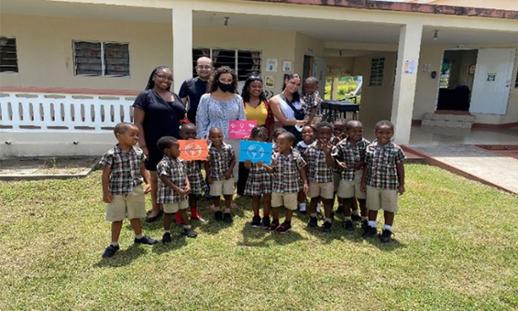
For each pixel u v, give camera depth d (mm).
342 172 3939
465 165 6734
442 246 3678
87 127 6742
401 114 8117
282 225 3928
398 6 7312
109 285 2877
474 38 10109
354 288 2922
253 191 3934
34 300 2686
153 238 3705
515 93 11688
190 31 6734
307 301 2746
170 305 2662
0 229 3814
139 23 9070
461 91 13484
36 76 8898
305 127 4113
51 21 8656
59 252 3377
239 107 4336
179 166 3654
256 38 9742
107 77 9211
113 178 3262
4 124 6414
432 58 12383
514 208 4801
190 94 4547
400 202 4926
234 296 2783
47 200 4648
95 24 8867
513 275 3178
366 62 15406
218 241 3686
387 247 3635
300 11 7094
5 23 8508
